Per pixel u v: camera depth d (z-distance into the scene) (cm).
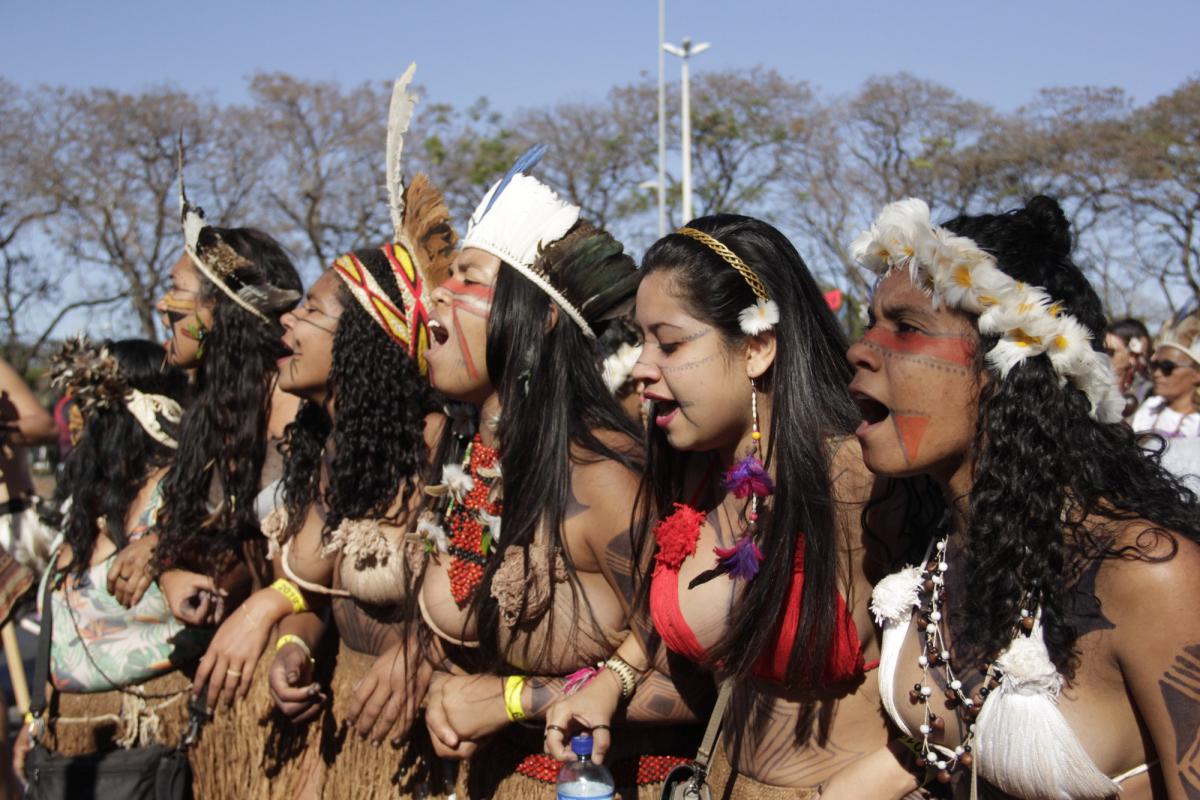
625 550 227
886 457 171
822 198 2628
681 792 208
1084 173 2408
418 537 261
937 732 175
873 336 172
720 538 210
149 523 339
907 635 182
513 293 242
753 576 195
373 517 284
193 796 330
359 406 287
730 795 215
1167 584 148
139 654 330
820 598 193
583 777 213
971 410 166
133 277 2845
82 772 323
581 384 242
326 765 301
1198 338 493
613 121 2881
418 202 299
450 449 274
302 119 2841
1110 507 158
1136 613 150
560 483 234
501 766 256
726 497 212
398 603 280
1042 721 156
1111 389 159
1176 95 2359
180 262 348
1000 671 161
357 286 288
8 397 395
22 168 2712
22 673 418
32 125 2739
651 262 208
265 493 334
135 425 348
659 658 229
